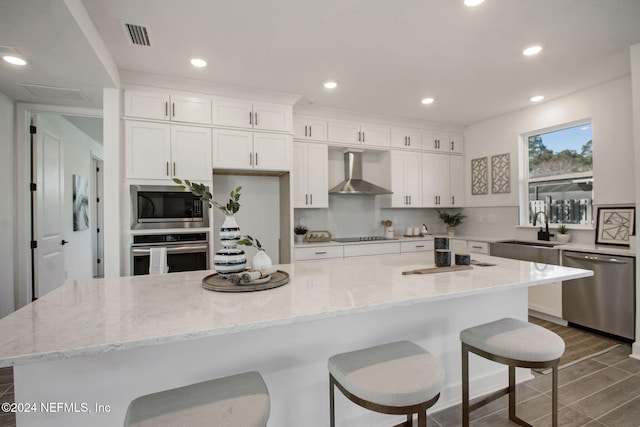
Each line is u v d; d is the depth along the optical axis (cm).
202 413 99
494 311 211
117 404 129
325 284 164
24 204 316
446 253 203
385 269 203
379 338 175
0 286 292
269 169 358
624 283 288
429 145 488
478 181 489
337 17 217
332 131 426
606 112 332
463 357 166
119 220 290
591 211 361
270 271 179
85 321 113
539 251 353
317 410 162
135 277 188
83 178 515
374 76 312
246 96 347
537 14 215
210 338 140
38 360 88
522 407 200
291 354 155
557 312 341
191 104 325
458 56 273
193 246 324
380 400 112
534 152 422
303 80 321
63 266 399
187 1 198
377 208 499
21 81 267
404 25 227
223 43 249
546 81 327
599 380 229
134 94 304
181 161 320
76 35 198
